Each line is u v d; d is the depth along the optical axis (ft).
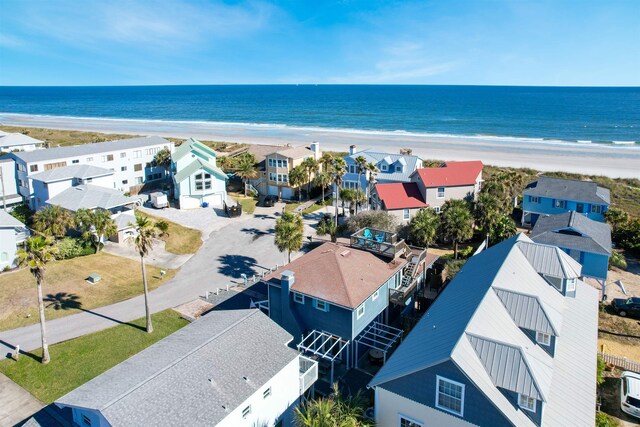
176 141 458.91
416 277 130.72
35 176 215.72
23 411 95.25
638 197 252.42
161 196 232.94
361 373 107.55
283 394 87.71
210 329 93.15
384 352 105.29
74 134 515.50
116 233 185.98
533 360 72.49
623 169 315.37
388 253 124.88
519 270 99.40
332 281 109.60
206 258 176.65
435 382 73.05
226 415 73.31
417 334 87.66
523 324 82.74
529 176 295.28
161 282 156.46
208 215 225.97
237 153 312.91
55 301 141.28
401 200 193.57
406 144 433.89
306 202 250.16
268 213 231.71
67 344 118.83
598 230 143.33
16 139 322.34
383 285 115.96
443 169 202.18
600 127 556.51
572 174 298.76
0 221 159.84
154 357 84.33
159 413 69.56
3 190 227.20
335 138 483.92
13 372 107.76
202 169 231.91
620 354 110.52
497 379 69.82
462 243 184.14
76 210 182.60
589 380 79.92
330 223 197.67
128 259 174.19
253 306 128.98
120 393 71.31
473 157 362.74
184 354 82.02
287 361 87.40
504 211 200.75
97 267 165.48
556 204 194.70
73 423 84.79
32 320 131.13
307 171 253.85
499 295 86.84
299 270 116.47
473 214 169.99
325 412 76.48
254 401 79.92
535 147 409.90
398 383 77.36
